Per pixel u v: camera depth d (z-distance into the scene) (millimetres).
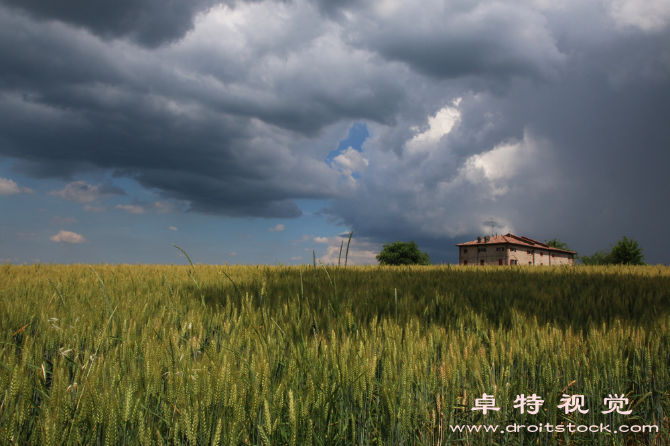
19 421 1402
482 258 59844
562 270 9898
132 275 6645
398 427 1682
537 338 2471
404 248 60812
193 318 2703
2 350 1867
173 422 1466
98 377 1536
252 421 1542
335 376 1784
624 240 38812
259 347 2031
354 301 3691
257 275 6895
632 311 3660
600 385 2209
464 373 1933
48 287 4637
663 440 2229
